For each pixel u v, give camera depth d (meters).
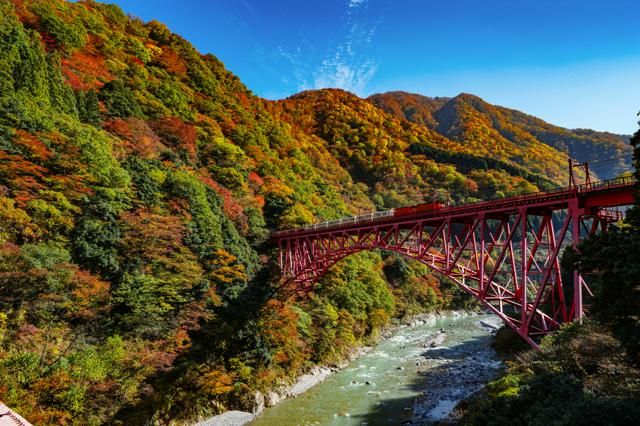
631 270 10.66
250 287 36.41
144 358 23.52
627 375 13.38
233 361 29.17
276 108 135.88
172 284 28.17
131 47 66.69
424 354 42.50
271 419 26.81
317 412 27.83
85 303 23.41
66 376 19.30
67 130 30.47
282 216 49.56
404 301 63.69
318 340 38.22
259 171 60.06
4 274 19.95
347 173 111.56
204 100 67.44
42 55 35.97
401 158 126.44
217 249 34.06
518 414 12.34
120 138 40.97
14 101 28.09
